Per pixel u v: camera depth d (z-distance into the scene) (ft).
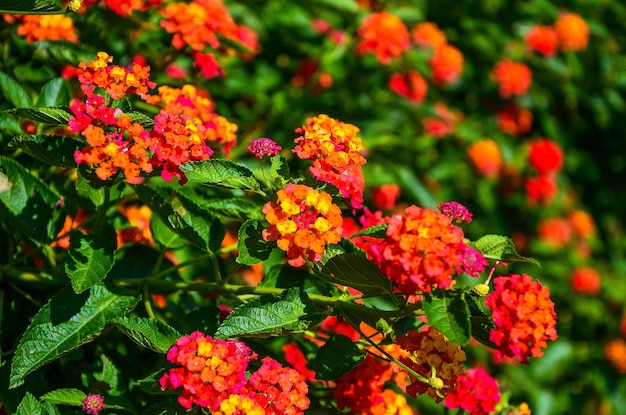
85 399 2.22
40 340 2.22
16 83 2.50
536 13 4.54
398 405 2.44
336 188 2.28
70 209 2.45
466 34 4.28
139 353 2.56
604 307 4.46
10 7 2.26
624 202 5.01
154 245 2.66
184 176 2.21
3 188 2.36
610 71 4.68
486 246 2.23
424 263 2.08
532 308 2.14
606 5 4.83
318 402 2.46
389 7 3.86
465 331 2.09
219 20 2.71
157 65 2.87
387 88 3.79
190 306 2.59
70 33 2.64
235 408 2.10
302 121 3.41
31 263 2.56
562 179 4.78
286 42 3.83
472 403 2.25
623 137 4.96
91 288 2.29
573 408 4.24
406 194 3.72
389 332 2.28
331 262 2.17
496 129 4.42
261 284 2.38
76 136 2.55
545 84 4.59
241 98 3.54
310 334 2.39
